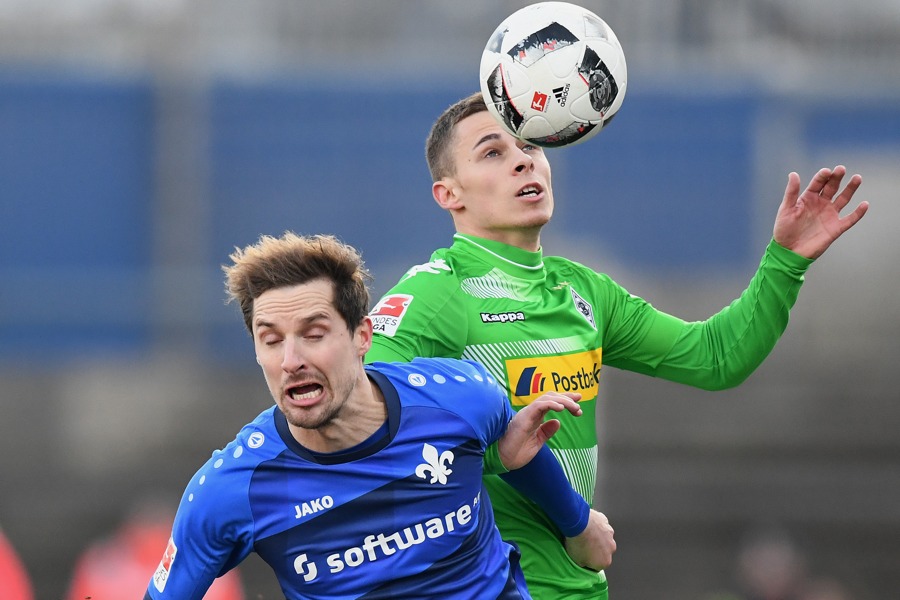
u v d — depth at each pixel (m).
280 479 14.09
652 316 18.25
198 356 67.38
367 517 14.08
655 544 60.41
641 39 78.88
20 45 79.81
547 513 16.25
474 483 14.51
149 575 42.84
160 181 70.88
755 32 79.31
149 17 82.75
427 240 71.00
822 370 66.75
